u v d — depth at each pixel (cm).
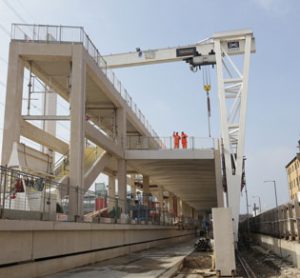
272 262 2491
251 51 4409
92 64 2756
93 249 2181
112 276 1555
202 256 2580
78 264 1917
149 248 3656
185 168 4366
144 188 4819
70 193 2209
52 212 1773
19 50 2508
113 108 3616
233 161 4125
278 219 2862
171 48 4531
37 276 1489
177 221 5756
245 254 3588
